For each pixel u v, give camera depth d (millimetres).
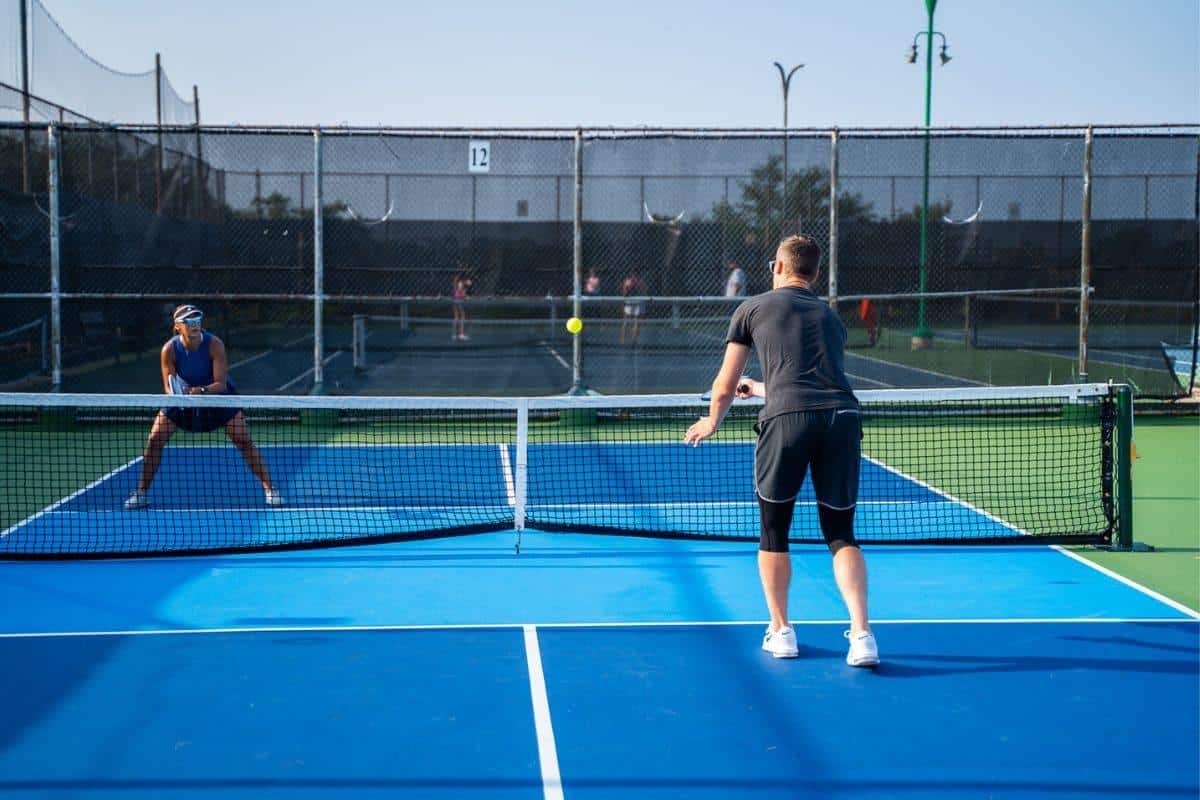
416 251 13062
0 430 13062
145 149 14648
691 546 7547
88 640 5391
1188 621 5734
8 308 13055
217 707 4527
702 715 4461
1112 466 7500
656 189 12984
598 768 3984
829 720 4410
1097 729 4312
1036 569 6879
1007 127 12781
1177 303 13328
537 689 4750
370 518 8406
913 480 10016
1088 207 13016
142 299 13289
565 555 7262
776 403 4984
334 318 13250
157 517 8406
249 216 13078
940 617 5836
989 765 4008
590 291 13094
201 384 8555
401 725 4355
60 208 13086
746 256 13062
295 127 12711
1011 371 13688
